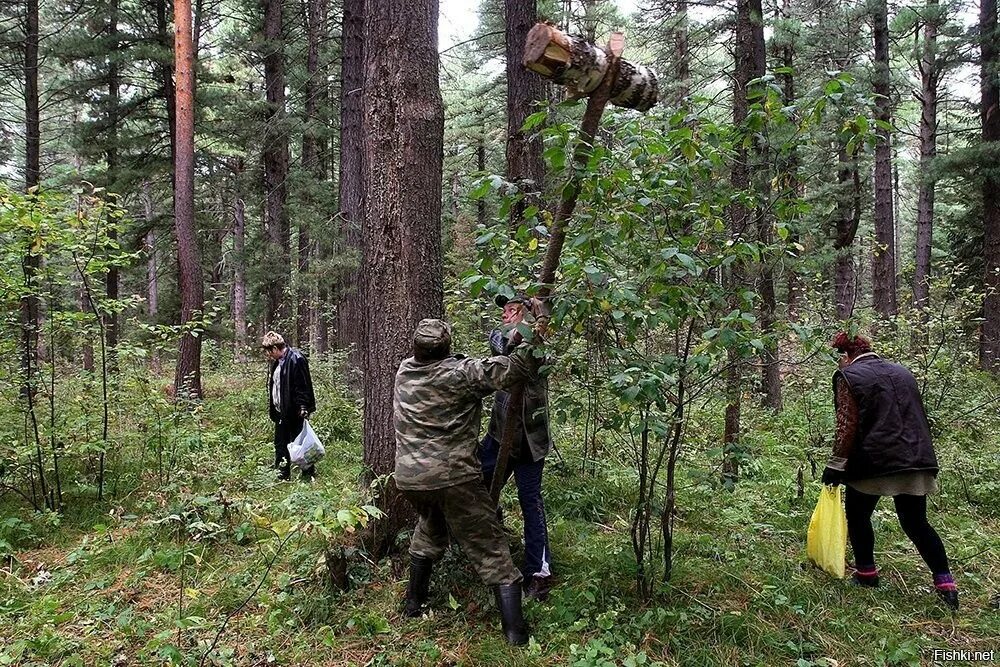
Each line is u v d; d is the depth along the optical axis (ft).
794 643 10.48
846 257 41.52
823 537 12.97
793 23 32.30
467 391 10.43
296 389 19.99
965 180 40.86
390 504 13.07
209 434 23.11
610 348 10.11
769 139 10.65
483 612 11.25
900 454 11.88
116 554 14.14
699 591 11.94
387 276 13.15
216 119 46.09
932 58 41.57
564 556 13.33
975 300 26.20
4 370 16.98
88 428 18.49
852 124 9.69
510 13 21.94
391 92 12.91
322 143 52.54
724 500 16.62
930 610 11.73
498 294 9.60
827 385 24.82
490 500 10.86
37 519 16.11
